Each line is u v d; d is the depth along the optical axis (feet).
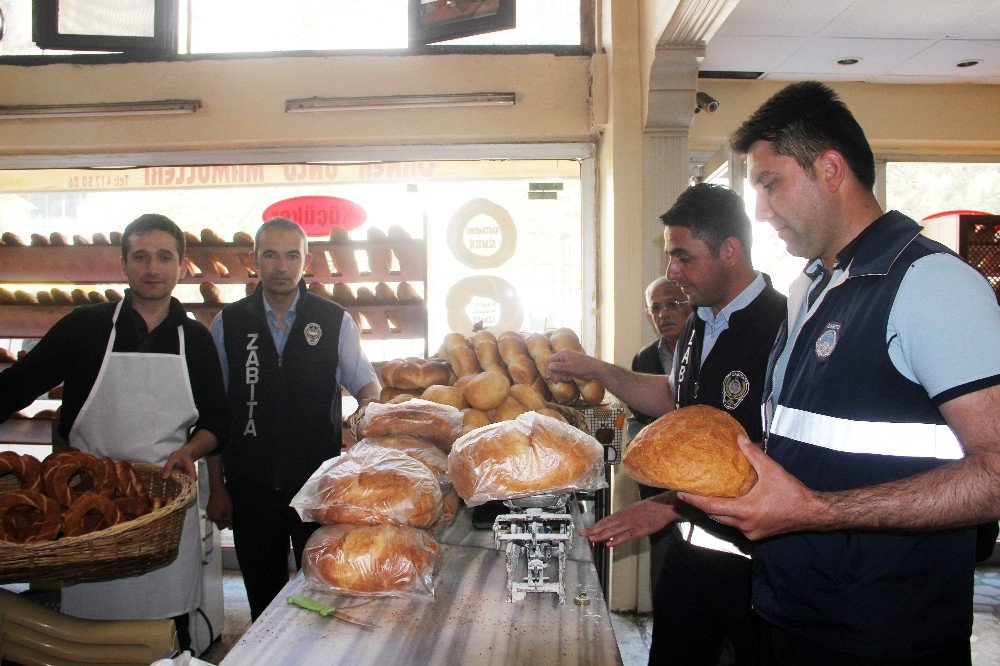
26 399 6.61
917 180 12.41
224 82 10.85
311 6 10.92
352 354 8.31
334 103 10.68
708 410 3.36
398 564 3.50
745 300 5.35
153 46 10.84
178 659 2.92
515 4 10.51
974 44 10.20
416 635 3.14
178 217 12.29
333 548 3.56
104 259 11.65
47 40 10.73
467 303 11.74
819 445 3.45
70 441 6.83
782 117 3.50
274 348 7.76
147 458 6.69
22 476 4.74
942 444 3.18
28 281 11.91
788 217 3.57
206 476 9.66
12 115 10.82
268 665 2.88
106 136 10.94
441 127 10.80
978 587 11.17
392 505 3.73
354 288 12.42
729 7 7.94
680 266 5.36
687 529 5.68
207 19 10.96
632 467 3.23
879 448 3.26
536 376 6.72
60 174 11.86
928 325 3.00
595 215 11.24
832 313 3.51
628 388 6.21
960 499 2.75
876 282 3.28
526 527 3.60
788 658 3.77
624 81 10.15
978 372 2.82
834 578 3.44
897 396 3.23
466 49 10.83
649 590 10.44
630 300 10.21
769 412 4.10
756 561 4.05
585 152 11.16
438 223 11.75
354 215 12.07
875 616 3.33
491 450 3.62
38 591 8.32
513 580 3.55
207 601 9.34
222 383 7.18
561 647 3.02
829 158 3.43
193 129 10.89
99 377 6.64
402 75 10.78
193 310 11.73
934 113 11.87
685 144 10.09
